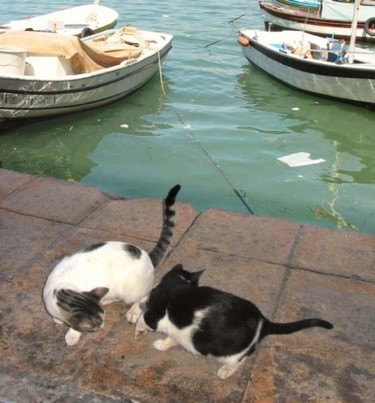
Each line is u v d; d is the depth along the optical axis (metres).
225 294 2.52
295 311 3.17
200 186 7.45
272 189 7.47
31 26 13.27
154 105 10.84
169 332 2.62
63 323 2.93
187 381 2.61
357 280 3.50
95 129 9.48
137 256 2.91
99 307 2.66
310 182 7.78
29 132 9.27
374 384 2.63
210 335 2.42
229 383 2.61
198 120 10.16
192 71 13.35
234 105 11.16
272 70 12.66
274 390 2.57
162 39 12.70
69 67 9.56
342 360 2.78
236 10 22.19
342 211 6.94
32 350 2.80
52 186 4.78
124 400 2.50
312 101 11.61
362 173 8.26
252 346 2.48
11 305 3.15
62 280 2.75
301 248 3.87
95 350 2.81
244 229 4.12
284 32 14.09
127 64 10.08
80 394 2.53
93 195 4.64
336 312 3.17
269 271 3.57
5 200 4.48
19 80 8.14
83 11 15.45
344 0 17.69
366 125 10.42
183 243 3.89
